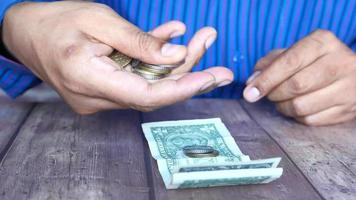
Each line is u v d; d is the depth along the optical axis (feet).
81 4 1.45
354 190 1.24
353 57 1.63
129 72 1.37
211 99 1.89
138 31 1.36
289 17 2.14
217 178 1.18
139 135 1.51
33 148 1.39
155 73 1.44
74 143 1.43
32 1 1.63
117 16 1.39
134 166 1.31
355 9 2.16
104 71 1.34
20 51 1.51
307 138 1.55
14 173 1.25
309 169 1.33
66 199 1.15
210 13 2.10
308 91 1.61
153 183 1.22
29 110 1.69
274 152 1.43
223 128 1.58
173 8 2.10
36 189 1.19
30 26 1.44
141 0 2.10
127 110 1.71
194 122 1.61
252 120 1.69
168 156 1.36
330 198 1.20
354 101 1.64
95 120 1.62
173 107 1.77
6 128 1.53
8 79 1.81
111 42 1.36
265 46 2.15
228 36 2.13
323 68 1.60
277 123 1.67
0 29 1.56
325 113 1.64
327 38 1.64
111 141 1.46
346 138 1.56
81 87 1.38
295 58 1.59
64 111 1.69
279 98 1.66
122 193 1.18
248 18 2.11
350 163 1.38
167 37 1.50
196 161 1.33
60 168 1.28
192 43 1.49
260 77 1.62
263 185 1.24
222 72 1.41
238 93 2.23
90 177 1.24
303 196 1.20
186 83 1.34
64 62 1.36
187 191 1.20
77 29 1.38
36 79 1.85
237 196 1.19
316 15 2.15
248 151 1.43
